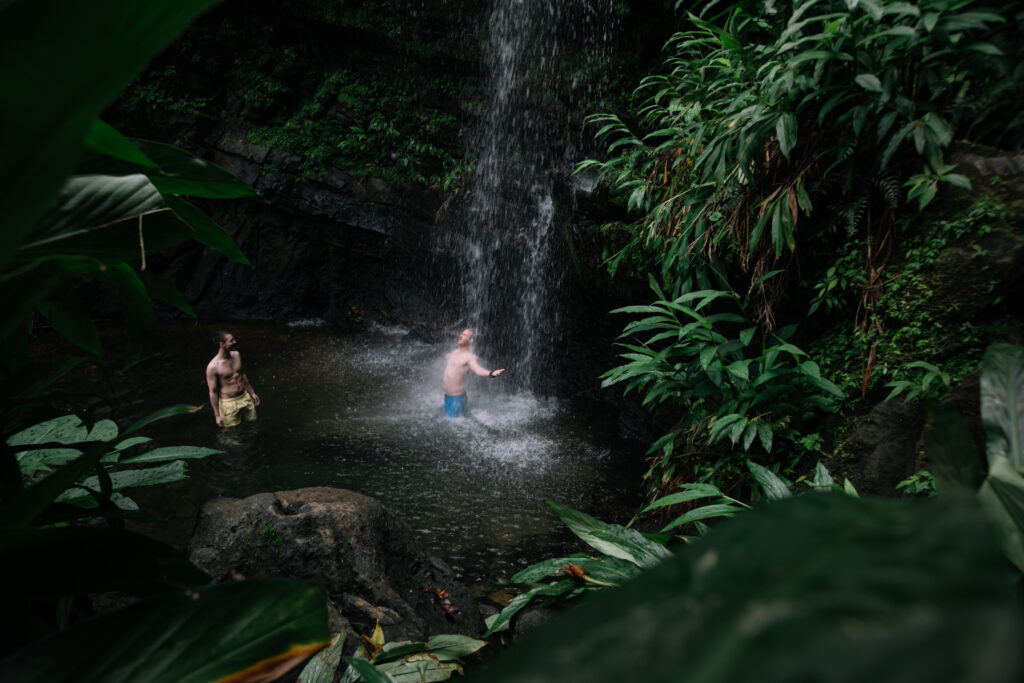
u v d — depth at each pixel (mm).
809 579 137
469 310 11312
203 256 12227
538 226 9711
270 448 7008
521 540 5402
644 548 2004
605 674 143
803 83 2980
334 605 3137
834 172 3410
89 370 8828
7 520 817
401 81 11594
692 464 3816
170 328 11406
